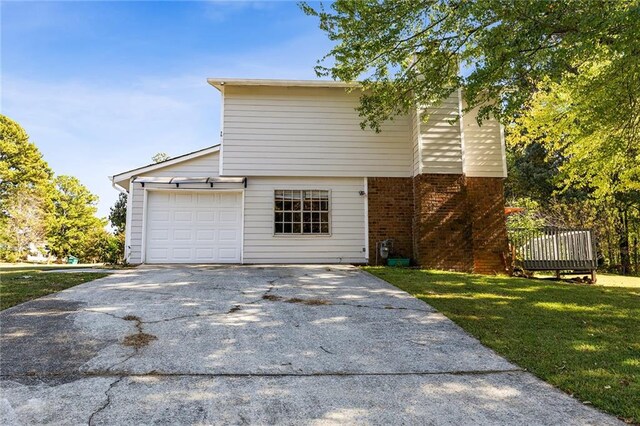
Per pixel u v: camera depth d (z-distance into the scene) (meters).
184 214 11.75
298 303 6.53
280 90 11.99
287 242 11.73
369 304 6.53
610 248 17.47
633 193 16.28
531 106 13.02
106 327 5.09
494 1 6.94
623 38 6.10
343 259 11.74
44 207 31.89
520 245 12.02
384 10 8.43
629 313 6.15
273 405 3.12
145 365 3.92
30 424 2.74
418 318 5.77
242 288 7.62
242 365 3.98
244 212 11.73
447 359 4.23
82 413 2.92
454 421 2.88
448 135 11.48
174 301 6.49
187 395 3.28
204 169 11.88
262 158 11.80
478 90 8.03
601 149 9.24
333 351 4.44
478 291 7.68
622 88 7.21
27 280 8.22
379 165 12.04
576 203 18.12
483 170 12.01
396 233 11.88
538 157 21.27
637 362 4.01
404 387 3.51
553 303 6.80
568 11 6.61
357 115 12.09
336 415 2.97
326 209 11.91
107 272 9.55
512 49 7.03
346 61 9.27
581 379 3.61
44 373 3.68
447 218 11.20
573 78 8.59
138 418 2.86
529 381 3.66
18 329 4.95
